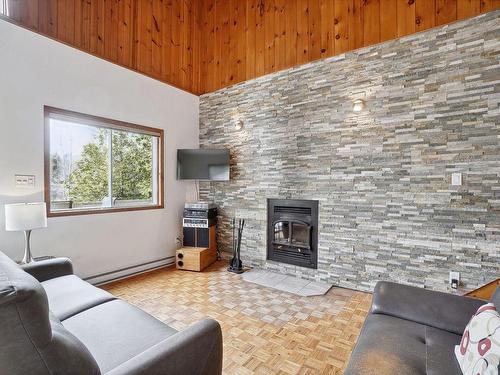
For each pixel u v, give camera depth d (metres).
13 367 0.69
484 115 2.29
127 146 3.51
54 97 2.73
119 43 3.39
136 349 1.17
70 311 1.47
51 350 0.74
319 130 3.15
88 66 3.00
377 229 2.79
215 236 4.03
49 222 2.69
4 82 2.42
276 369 1.69
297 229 3.36
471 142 2.34
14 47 2.47
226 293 2.83
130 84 3.41
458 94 2.40
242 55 3.88
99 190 3.24
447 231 2.45
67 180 2.94
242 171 3.84
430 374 1.03
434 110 2.50
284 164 3.43
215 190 4.14
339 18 3.06
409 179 2.62
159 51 3.83
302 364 1.73
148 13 3.71
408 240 2.63
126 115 3.36
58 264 2.00
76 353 0.82
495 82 2.25
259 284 3.08
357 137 2.90
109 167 3.32
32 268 1.87
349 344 1.94
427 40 2.54
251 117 3.75
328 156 3.09
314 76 3.20
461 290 2.39
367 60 2.85
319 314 2.38
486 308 1.15
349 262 2.96
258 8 3.73
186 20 4.19
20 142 2.51
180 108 4.05
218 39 4.16
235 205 3.91
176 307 2.51
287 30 3.46
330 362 1.75
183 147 4.10
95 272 3.04
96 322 1.37
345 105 2.97
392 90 2.71
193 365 1.03
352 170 2.93
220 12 4.14
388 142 2.72
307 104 3.24
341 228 3.01
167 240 3.86
